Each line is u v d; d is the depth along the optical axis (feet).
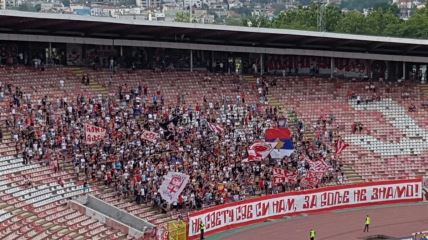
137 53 332.39
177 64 341.21
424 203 307.78
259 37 335.47
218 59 349.00
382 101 348.38
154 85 320.09
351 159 318.24
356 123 333.62
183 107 310.24
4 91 275.39
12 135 252.83
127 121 285.64
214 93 328.29
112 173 258.16
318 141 317.63
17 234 207.62
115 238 229.25
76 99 289.33
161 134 285.23
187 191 264.31
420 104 349.82
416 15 650.84
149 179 260.42
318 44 355.97
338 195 296.30
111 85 309.42
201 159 280.51
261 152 286.05
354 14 647.97
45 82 293.64
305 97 342.03
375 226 271.28
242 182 280.51
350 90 351.67
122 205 250.98
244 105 324.80
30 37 302.25
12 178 234.79
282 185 288.51
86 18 286.05
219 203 268.82
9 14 269.03
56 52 315.99
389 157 323.78
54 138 258.37
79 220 233.35
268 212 277.85
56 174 248.11
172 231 233.55
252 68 354.33
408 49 366.22
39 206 230.07
